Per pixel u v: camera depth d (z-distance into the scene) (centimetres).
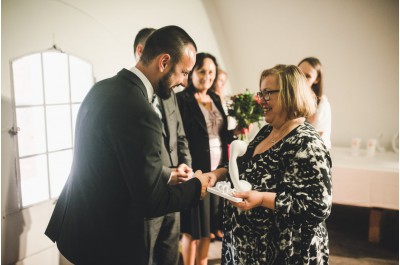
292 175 114
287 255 117
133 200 117
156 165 111
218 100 243
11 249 184
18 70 187
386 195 270
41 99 200
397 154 325
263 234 121
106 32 234
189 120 223
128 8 252
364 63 347
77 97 223
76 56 213
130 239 117
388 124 353
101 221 115
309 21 345
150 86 126
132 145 107
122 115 108
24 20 181
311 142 113
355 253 271
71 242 120
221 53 384
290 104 121
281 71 125
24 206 192
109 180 114
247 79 412
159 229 178
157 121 113
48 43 194
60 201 135
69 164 223
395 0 310
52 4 195
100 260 117
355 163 291
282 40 368
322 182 109
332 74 366
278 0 339
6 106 177
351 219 337
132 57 260
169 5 294
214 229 227
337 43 348
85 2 217
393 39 326
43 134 204
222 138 240
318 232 121
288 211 111
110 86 118
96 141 113
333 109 376
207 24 353
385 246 283
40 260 202
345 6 326
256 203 114
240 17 365
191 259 223
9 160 181
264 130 143
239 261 126
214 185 142
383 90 347
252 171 126
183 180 158
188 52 125
